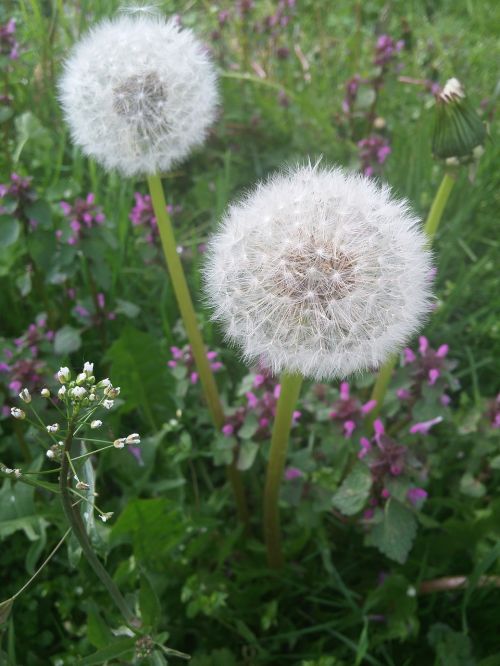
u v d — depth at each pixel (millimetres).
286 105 286
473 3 381
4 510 153
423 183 260
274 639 167
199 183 267
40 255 193
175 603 170
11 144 250
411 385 171
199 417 185
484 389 220
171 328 231
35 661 161
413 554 174
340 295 114
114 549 175
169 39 151
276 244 116
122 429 201
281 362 114
